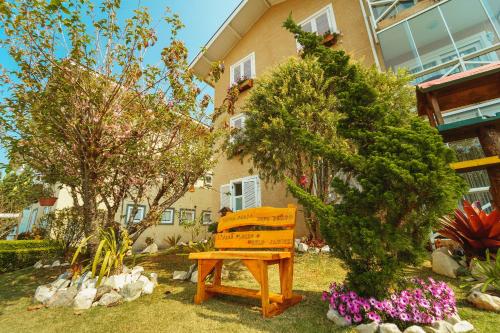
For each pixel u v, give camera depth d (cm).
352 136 277
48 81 409
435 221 236
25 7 363
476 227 369
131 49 443
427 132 243
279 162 693
